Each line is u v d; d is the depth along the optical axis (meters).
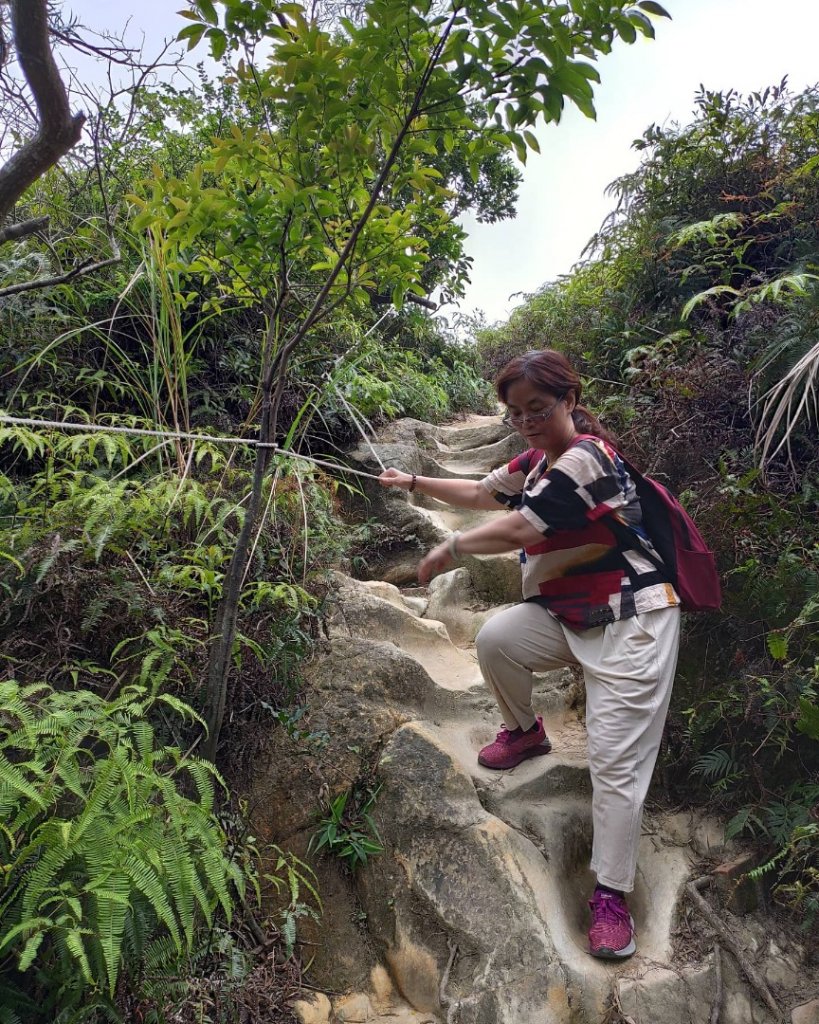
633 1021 1.80
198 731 2.13
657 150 4.08
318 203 1.73
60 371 2.99
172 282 2.86
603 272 4.50
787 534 2.50
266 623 2.41
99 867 1.38
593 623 2.01
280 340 3.45
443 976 1.89
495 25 1.49
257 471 1.95
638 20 1.50
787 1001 1.94
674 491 2.91
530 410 2.00
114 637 2.11
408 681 2.57
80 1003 1.46
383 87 1.64
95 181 3.31
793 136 3.69
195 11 1.62
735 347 3.10
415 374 5.39
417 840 2.11
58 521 2.19
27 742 1.46
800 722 2.12
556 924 1.96
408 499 3.89
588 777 2.39
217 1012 1.74
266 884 2.08
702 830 2.32
